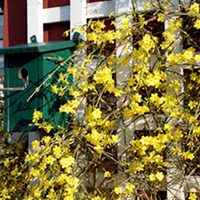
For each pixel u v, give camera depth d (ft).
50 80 7.91
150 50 7.41
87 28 8.90
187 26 7.50
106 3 8.72
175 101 6.93
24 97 7.84
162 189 7.78
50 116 7.86
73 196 6.75
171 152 7.53
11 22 9.77
